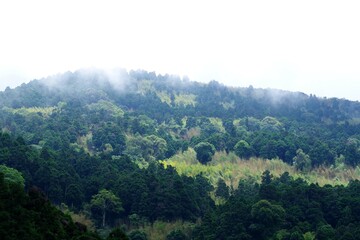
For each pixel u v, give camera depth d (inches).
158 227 3784.5
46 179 3887.8
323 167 5708.7
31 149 4318.4
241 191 4685.0
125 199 4013.3
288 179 4862.2
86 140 5816.9
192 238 3703.3
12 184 2324.1
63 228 2294.5
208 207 4175.7
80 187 4035.4
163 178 4367.6
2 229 2037.4
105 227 3772.1
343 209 3843.5
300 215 3764.8
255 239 3629.4
